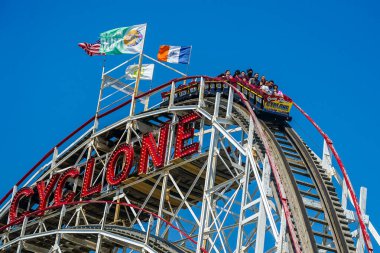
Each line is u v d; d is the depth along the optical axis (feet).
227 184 164.04
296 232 139.64
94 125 215.72
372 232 140.56
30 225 216.33
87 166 209.05
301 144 168.86
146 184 196.75
